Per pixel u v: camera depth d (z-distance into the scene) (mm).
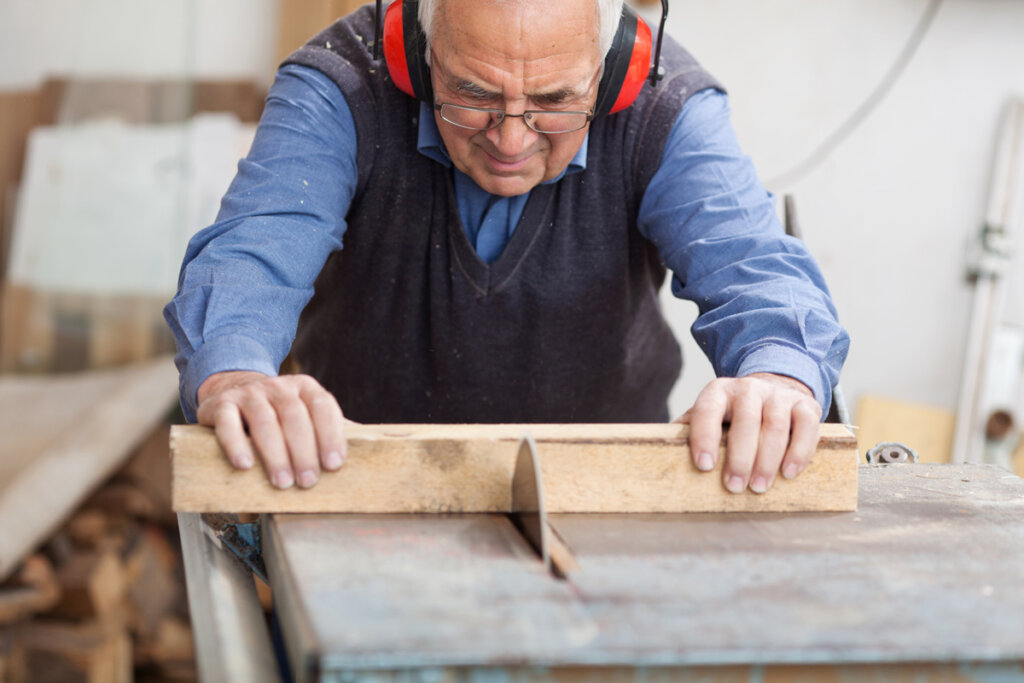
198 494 912
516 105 1108
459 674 629
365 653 620
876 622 695
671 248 1313
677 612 701
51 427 2926
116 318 3244
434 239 1409
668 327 1702
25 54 3227
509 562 792
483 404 1541
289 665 790
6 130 3238
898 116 3102
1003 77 3068
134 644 3045
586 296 1452
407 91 1222
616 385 1594
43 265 3223
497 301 1436
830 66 3078
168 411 3162
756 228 1261
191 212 3254
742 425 964
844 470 976
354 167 1349
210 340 1046
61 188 3223
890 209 3146
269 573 894
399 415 1577
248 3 3346
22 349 3211
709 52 3059
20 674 2691
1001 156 3072
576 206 1383
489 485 936
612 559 809
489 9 1055
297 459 909
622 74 1184
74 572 2775
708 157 1313
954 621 702
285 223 1210
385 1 1404
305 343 1634
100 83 3236
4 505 2596
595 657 629
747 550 844
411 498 929
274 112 1307
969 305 3180
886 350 3221
